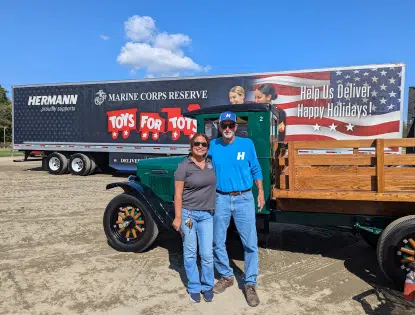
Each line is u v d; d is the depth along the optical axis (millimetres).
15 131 13547
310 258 4359
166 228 4441
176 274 3855
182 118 10875
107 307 3123
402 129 8461
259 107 3906
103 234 5391
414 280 3072
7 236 5285
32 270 3957
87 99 12273
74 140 12609
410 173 3357
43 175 13094
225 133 3201
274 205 4055
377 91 8609
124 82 11625
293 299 3275
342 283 3625
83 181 11383
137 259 4312
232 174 3227
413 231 3215
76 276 3797
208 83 10453
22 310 3064
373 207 3602
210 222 3236
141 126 11484
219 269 3447
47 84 12883
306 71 9258
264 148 3934
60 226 5859
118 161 12023
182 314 3002
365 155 3467
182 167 3115
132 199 4438
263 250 4652
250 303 3143
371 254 4504
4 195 8797
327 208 3775
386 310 3068
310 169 3691
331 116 9062
